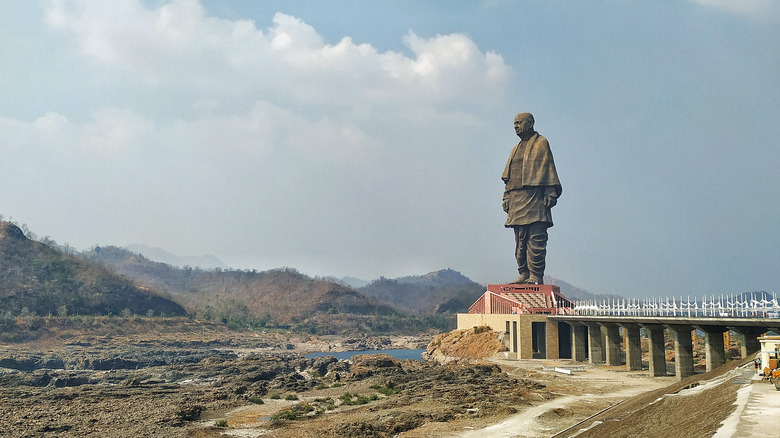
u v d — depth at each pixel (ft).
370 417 300.40
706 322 345.10
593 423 236.43
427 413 293.02
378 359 570.46
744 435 116.47
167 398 399.44
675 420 169.48
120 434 287.48
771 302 336.70
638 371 462.60
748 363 246.06
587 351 596.29
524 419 272.92
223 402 388.37
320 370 626.64
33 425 304.30
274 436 276.62
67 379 504.02
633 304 466.29
